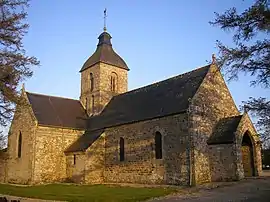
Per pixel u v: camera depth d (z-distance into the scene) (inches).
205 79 983.0
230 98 1055.6
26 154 1234.0
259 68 474.6
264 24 453.4
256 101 484.4
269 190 654.5
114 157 1141.7
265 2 451.2
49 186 1047.6
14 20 542.3
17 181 1251.2
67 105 1455.5
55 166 1235.9
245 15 463.8
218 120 981.8
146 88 1248.2
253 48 473.4
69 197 723.4
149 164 991.0
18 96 574.6
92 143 1168.2
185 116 907.4
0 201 577.3
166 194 706.8
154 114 1010.7
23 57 588.1
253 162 927.7
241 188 709.9
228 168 861.2
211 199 594.9
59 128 1278.3
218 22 498.3
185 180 871.1
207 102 959.0
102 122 1285.7
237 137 867.4
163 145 955.3
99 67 1483.8
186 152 884.6
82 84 1571.1
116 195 731.4
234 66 487.2
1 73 533.0
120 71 1552.7
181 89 1032.2
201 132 908.6
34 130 1215.6
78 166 1175.0
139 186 927.7
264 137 487.5
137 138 1055.0
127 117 1138.7
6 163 1331.2
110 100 1451.8
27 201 670.5
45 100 1385.3
